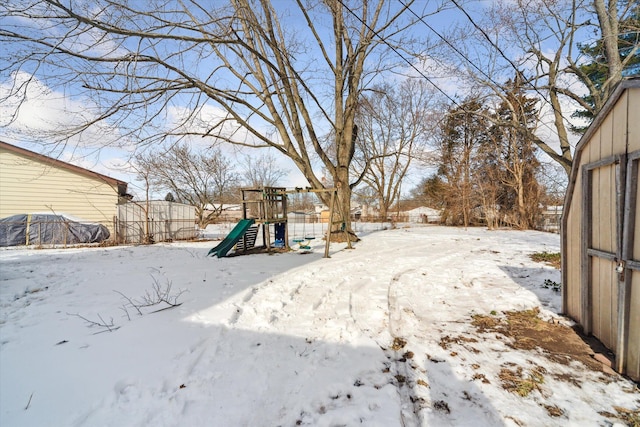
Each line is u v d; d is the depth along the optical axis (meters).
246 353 2.53
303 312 3.52
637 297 2.08
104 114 5.72
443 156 21.97
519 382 2.10
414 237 12.87
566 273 3.31
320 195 10.24
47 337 2.78
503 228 19.47
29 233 11.23
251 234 9.23
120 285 4.72
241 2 7.32
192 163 22.89
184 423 1.73
